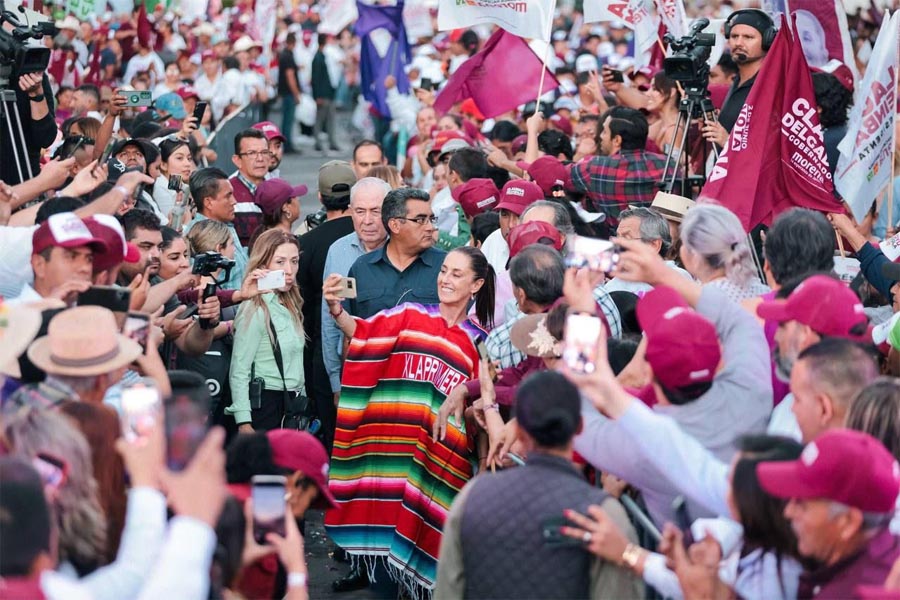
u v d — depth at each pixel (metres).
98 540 4.07
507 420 6.70
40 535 3.46
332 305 7.59
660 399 4.82
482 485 4.55
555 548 4.41
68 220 5.54
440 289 7.25
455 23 10.70
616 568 4.46
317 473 4.89
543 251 6.50
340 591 7.85
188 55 22.52
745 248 5.70
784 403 5.00
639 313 4.84
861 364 4.57
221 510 4.19
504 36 11.88
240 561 4.32
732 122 9.36
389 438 7.27
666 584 4.38
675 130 8.97
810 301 4.91
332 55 26.30
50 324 4.74
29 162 8.86
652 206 8.05
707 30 12.05
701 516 4.80
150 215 7.30
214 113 20.95
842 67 10.45
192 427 4.06
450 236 10.90
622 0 11.70
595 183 9.57
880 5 14.82
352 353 7.32
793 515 4.01
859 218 8.45
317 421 8.51
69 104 15.63
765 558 4.36
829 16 10.41
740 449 4.27
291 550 4.45
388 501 7.25
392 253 8.36
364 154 11.81
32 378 4.87
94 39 18.56
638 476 4.80
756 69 9.26
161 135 11.74
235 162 10.94
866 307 7.60
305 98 26.91
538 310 6.48
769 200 7.84
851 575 4.00
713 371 4.70
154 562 3.81
